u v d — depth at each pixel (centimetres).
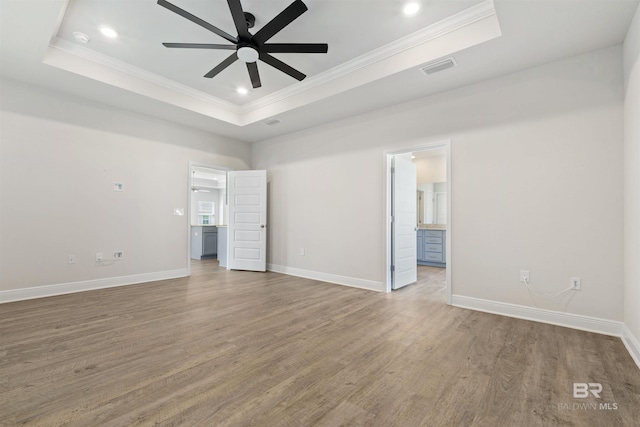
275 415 150
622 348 228
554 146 285
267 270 573
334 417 149
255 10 267
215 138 553
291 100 423
